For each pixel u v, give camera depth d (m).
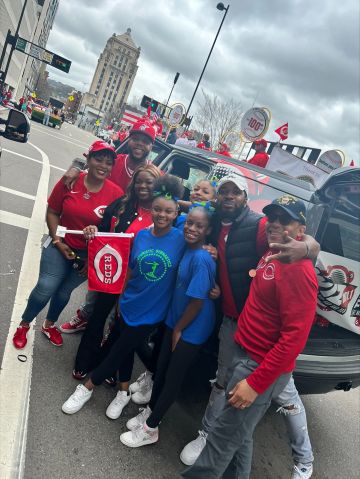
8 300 3.66
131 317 2.63
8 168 9.31
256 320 2.08
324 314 3.03
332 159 9.34
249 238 2.50
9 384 2.67
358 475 3.18
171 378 2.53
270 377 1.92
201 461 2.17
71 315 3.97
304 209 2.07
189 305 2.45
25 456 2.24
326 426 3.75
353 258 3.00
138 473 2.43
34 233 5.55
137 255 2.61
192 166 4.55
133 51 143.88
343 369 2.96
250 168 3.88
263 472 2.86
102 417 2.79
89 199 2.90
